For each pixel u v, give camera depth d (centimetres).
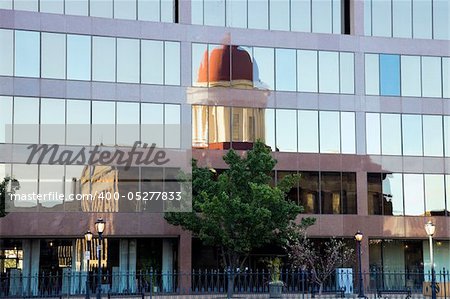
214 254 5288
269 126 5475
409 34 5819
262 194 4212
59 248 5097
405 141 5712
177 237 5206
